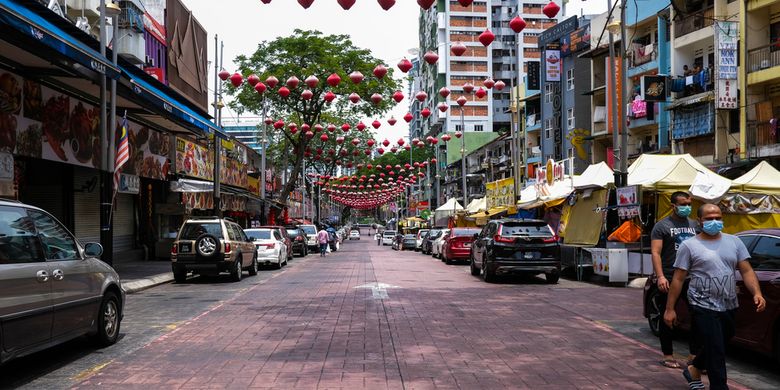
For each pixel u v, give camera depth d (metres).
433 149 89.75
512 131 53.12
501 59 88.81
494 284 16.67
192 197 26.67
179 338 8.78
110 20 22.67
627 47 33.41
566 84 43.06
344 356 7.44
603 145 37.78
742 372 6.89
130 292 15.07
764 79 23.59
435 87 89.69
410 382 6.22
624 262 16.06
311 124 39.19
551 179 22.69
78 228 20.89
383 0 9.53
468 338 8.59
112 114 15.95
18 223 6.63
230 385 6.16
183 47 30.55
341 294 14.00
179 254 17.12
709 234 5.67
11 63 14.77
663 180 17.47
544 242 16.50
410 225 69.81
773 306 6.65
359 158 47.78
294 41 35.56
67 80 16.84
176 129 26.56
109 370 6.91
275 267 23.81
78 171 20.97
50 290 6.79
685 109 27.58
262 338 8.65
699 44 28.31
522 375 6.52
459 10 87.81
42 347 6.62
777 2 23.58
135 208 26.61
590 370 6.76
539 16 89.50
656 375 6.55
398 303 12.34
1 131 14.44
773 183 17.67
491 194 36.03
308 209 89.56
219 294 14.49
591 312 11.20
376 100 18.59
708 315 5.52
